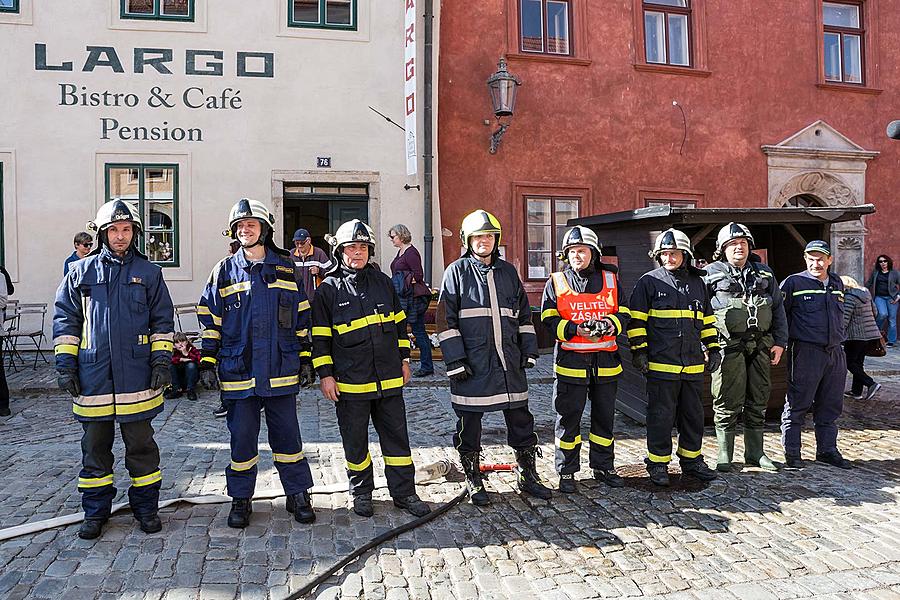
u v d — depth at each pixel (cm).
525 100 1264
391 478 471
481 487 490
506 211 1256
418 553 408
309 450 616
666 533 441
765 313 555
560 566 394
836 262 1430
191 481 528
